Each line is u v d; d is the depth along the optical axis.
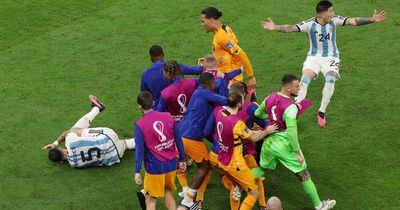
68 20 33.34
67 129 24.64
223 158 18.89
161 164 18.61
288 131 18.66
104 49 30.66
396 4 33.56
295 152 18.92
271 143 19.41
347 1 34.12
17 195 21.11
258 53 29.77
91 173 22.22
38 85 27.78
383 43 30.03
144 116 18.52
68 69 29.05
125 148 23.08
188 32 31.80
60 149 22.50
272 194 20.97
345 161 22.31
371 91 26.47
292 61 28.97
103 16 33.66
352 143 23.30
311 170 21.94
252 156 19.94
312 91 26.84
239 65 23.12
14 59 29.92
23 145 23.75
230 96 18.38
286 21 32.38
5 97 26.89
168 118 18.64
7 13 33.84
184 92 20.62
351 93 26.44
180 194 21.09
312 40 24.20
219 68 22.89
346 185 21.11
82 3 35.09
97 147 21.97
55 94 27.09
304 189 19.50
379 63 28.45
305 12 33.12
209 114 19.66
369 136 23.62
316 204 19.61
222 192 21.20
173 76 20.66
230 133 18.38
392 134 23.64
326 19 23.64
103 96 26.89
